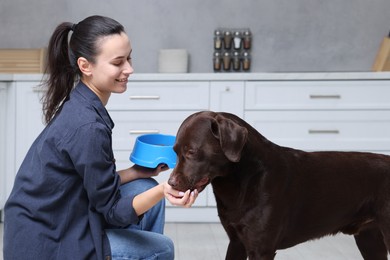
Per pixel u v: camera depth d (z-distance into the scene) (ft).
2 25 15.53
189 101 13.60
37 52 14.96
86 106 6.23
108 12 15.61
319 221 7.22
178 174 6.07
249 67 15.65
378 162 7.44
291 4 15.72
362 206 7.41
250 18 15.72
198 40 15.72
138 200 6.06
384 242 7.73
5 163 13.61
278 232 6.86
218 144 6.23
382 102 13.70
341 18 15.81
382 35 15.88
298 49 15.87
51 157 6.05
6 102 13.51
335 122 13.74
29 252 6.08
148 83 13.52
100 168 6.00
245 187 6.69
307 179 7.05
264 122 13.71
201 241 12.05
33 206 6.10
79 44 6.32
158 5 15.62
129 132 13.62
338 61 15.93
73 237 6.15
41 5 15.53
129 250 6.46
